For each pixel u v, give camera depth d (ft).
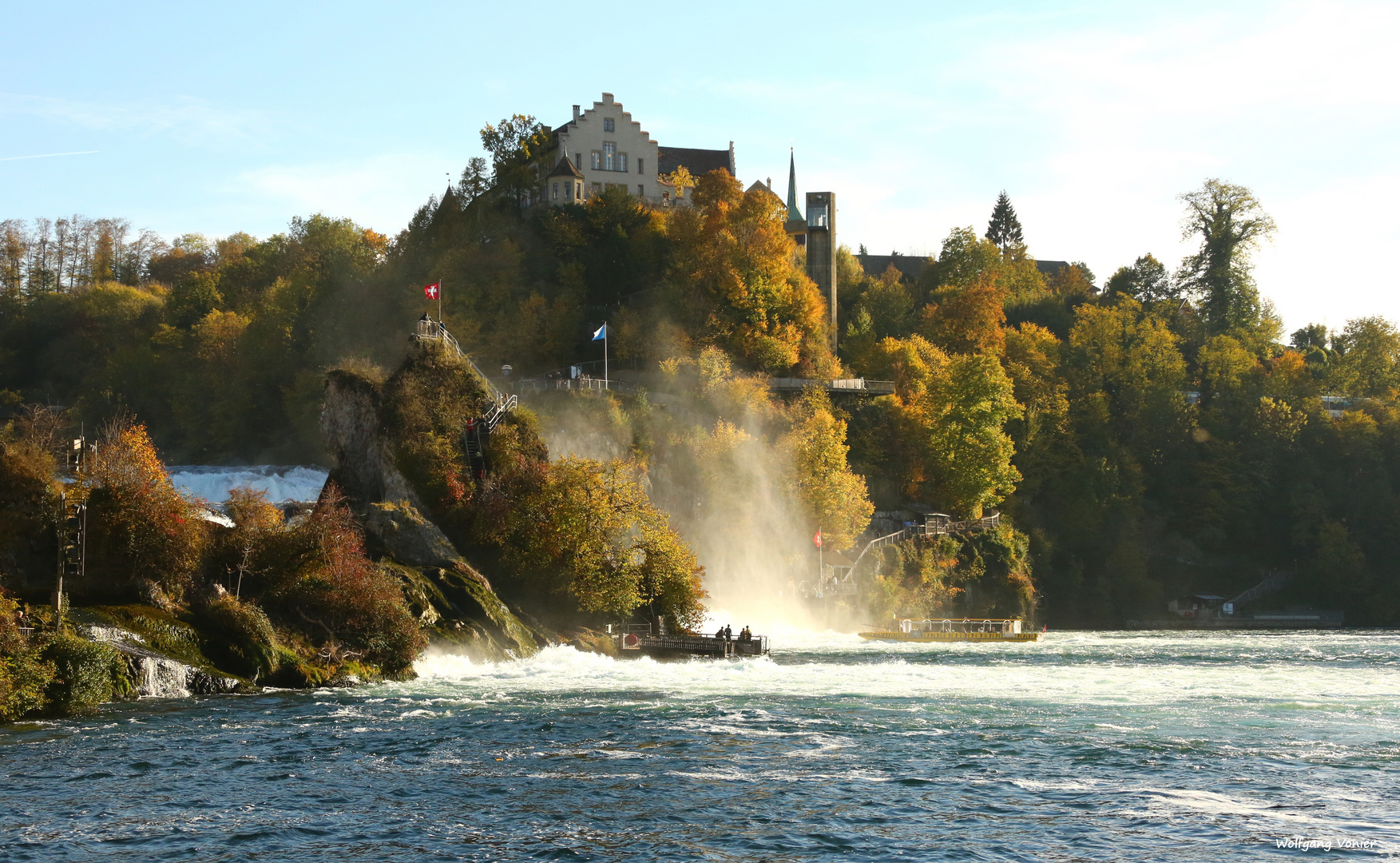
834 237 560.20
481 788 111.45
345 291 523.70
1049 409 519.19
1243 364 578.66
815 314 498.69
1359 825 101.04
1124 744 134.62
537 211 542.98
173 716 144.77
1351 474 520.42
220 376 534.37
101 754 121.70
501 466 260.42
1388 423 534.78
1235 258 655.76
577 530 240.53
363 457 261.65
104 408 553.64
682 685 187.52
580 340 473.26
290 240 643.86
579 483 247.50
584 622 239.71
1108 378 571.28
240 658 171.22
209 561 186.29
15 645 142.72
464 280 481.46
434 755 125.49
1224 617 470.80
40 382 619.67
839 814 103.50
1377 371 621.31
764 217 520.42
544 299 467.52
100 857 88.99
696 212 529.86
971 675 208.03
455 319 461.78
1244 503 511.81
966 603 427.74
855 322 580.71
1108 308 628.28
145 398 561.02
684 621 264.31
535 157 569.23
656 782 114.32
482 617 216.95
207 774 114.42
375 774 116.47
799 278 503.20
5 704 137.18
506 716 151.12
